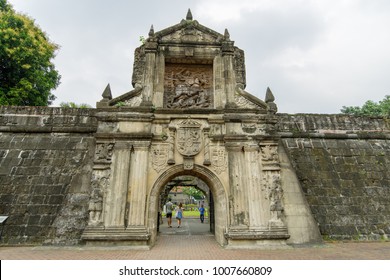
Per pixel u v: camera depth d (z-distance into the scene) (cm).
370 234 1442
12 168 1485
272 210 1273
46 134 1642
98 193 1238
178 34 1584
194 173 1398
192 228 2236
